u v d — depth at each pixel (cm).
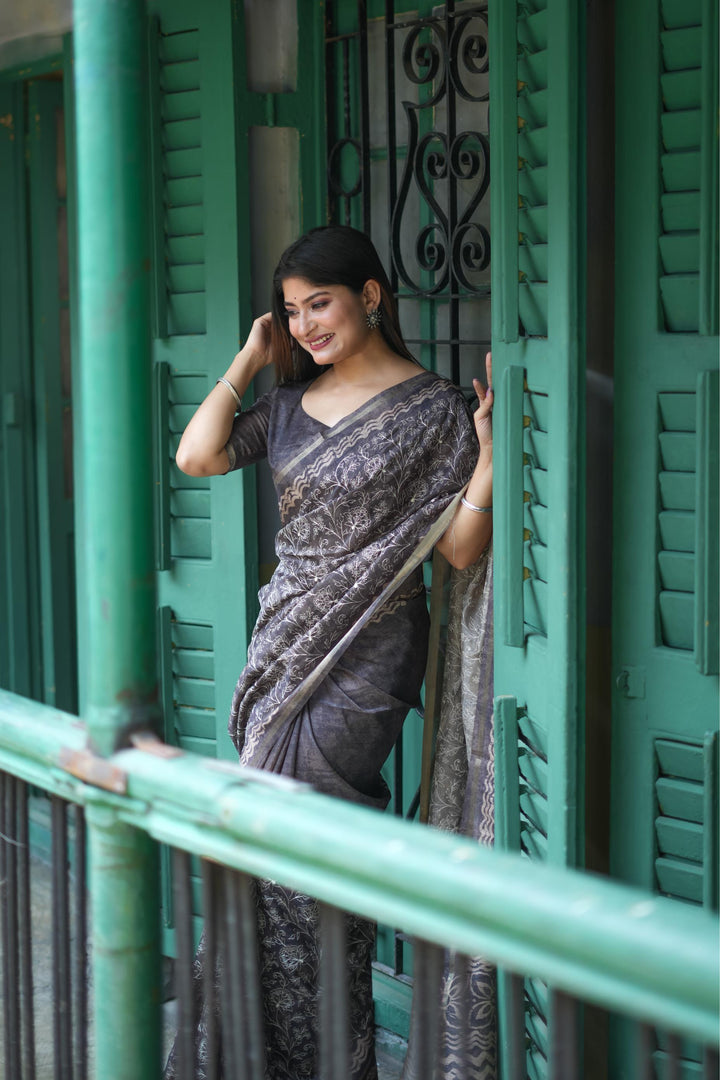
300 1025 242
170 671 295
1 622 405
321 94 283
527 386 212
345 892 111
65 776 141
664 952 88
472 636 236
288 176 285
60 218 393
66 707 406
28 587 407
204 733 296
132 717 136
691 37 187
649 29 192
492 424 220
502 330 215
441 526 229
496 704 220
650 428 200
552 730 203
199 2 271
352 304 231
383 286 236
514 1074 120
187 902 136
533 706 215
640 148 196
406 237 279
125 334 132
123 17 128
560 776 202
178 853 135
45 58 346
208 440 246
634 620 206
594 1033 214
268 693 240
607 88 205
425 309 276
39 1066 278
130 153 129
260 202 282
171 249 286
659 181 194
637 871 212
